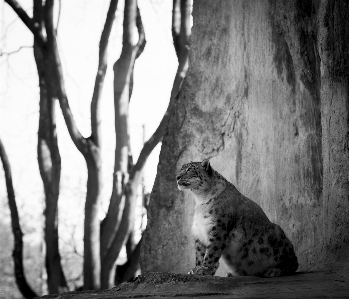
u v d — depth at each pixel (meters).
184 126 15.55
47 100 21.91
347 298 7.88
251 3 14.09
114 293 8.98
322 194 11.22
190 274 9.23
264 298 8.02
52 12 21.06
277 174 12.64
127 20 21.27
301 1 12.26
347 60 10.32
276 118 12.87
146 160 22.00
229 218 10.01
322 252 10.70
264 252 9.92
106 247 21.94
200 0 15.67
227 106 14.67
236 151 14.16
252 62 13.88
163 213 15.66
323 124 10.84
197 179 10.06
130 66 21.84
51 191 22.14
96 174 21.09
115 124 22.11
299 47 12.19
